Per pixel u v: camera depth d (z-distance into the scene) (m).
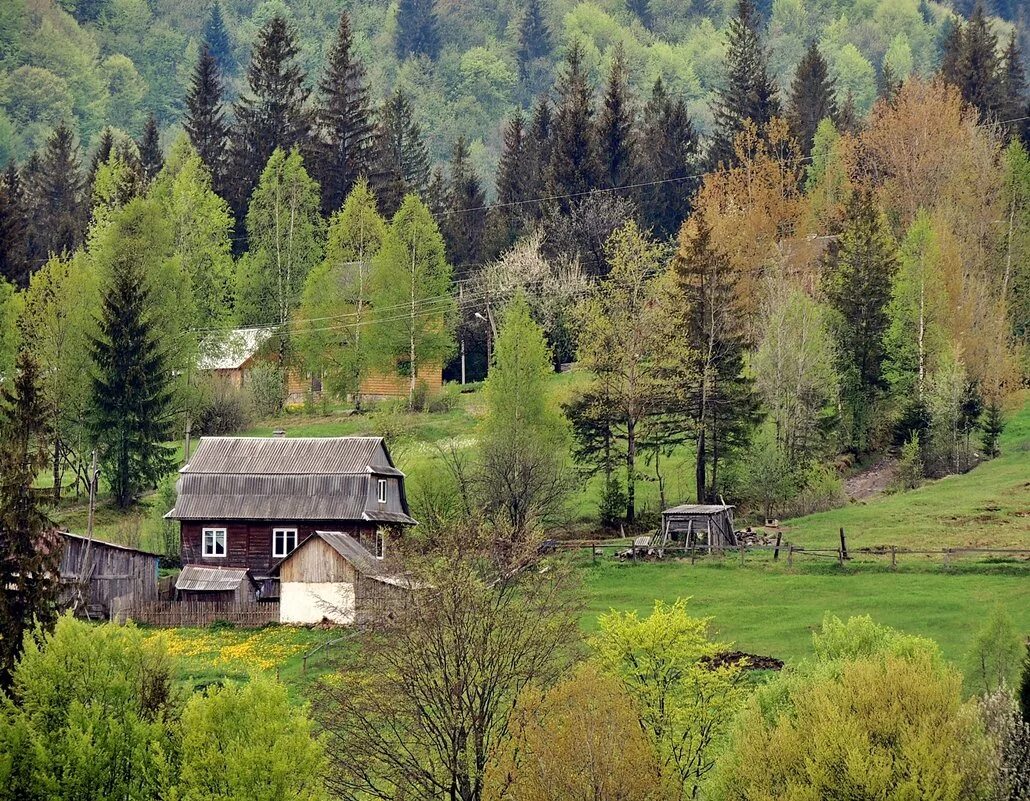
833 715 144.12
